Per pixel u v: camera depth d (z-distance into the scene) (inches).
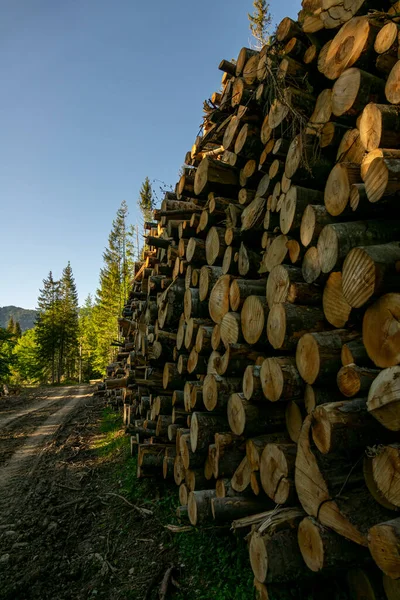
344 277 81.8
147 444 209.8
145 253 320.8
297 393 101.9
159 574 130.5
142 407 260.7
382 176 76.7
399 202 80.4
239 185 166.1
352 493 80.9
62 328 1761.8
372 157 86.9
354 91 95.2
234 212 157.3
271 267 127.0
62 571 141.4
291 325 103.0
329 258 92.0
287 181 121.4
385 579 79.5
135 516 180.2
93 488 229.3
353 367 80.1
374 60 96.0
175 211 207.5
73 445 347.3
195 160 225.1
